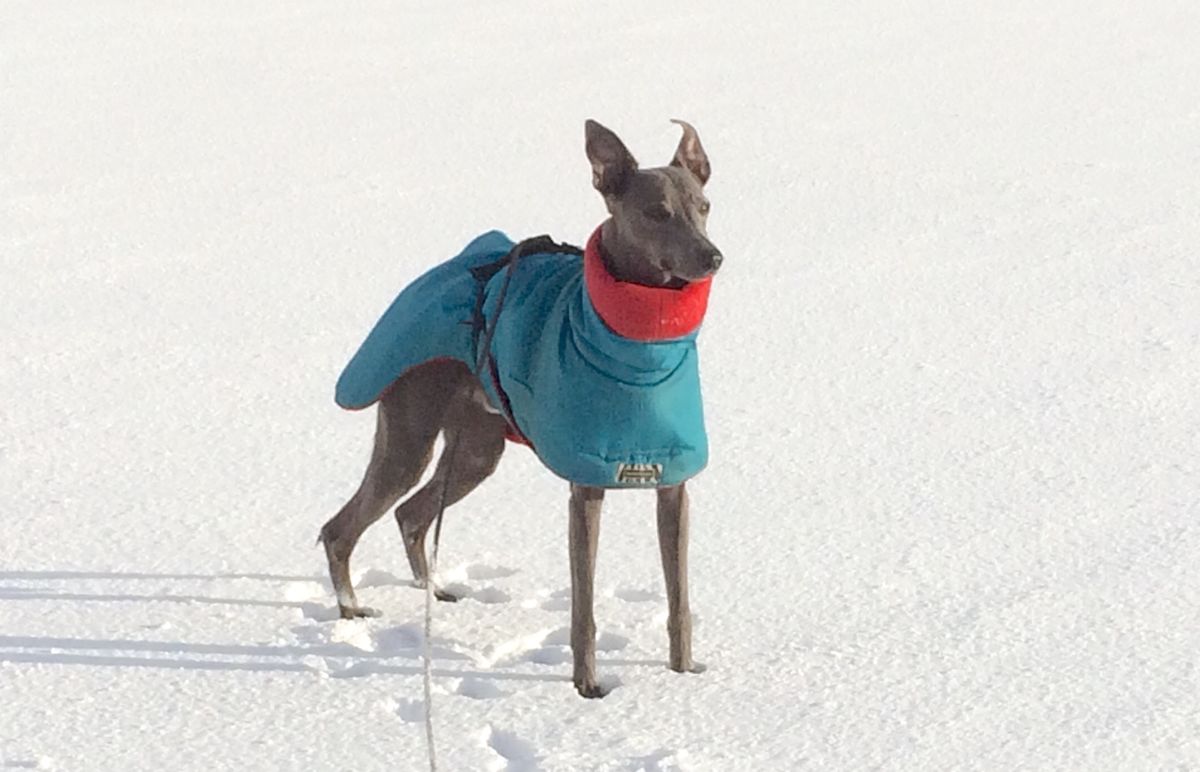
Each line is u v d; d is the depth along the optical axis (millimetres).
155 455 2801
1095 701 1928
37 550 2410
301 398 3098
